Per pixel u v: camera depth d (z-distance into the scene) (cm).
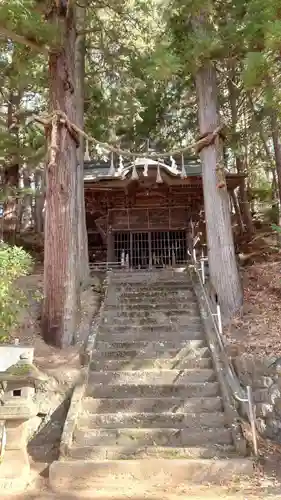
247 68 593
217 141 956
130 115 1492
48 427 598
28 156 1309
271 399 594
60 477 474
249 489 439
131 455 511
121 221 1596
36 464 524
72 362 708
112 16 1245
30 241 1734
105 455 512
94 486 461
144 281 1045
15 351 618
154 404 609
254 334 763
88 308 908
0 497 434
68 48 883
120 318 862
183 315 877
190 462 481
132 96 1424
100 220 1623
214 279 909
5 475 473
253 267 1112
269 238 1538
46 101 1603
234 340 743
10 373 501
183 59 899
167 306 914
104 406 610
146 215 1595
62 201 837
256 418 573
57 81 866
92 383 661
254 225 1764
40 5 853
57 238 822
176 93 1705
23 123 1359
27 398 504
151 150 1819
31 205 2388
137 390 639
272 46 548
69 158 862
